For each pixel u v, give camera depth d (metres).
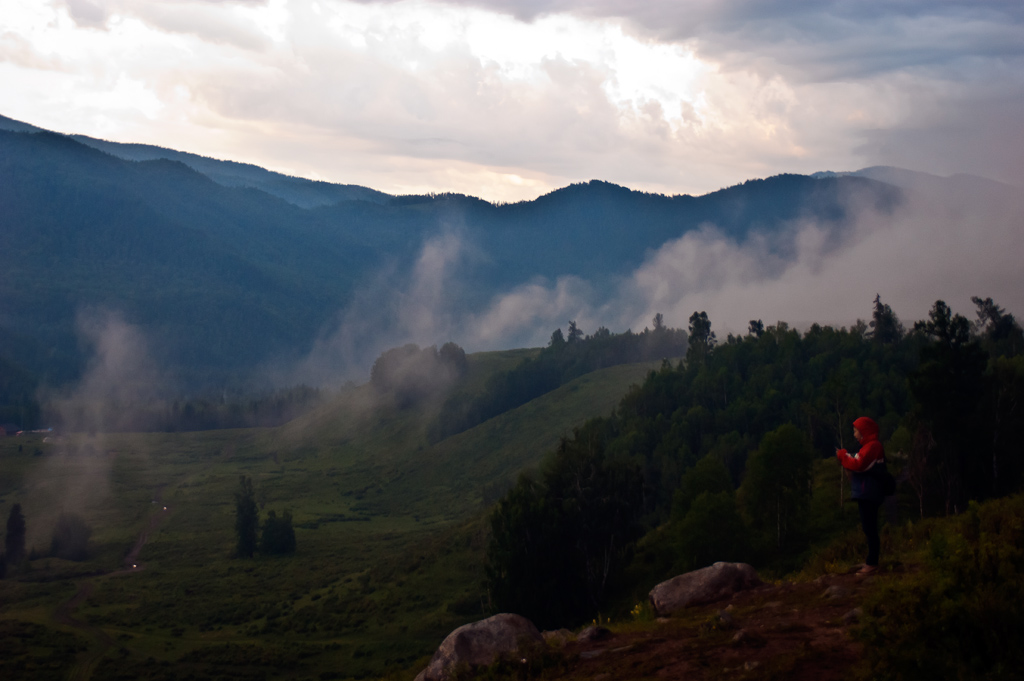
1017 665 6.57
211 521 181.75
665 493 98.12
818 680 7.71
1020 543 8.14
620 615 57.31
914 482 59.12
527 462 191.38
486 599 85.81
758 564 57.38
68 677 76.75
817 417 91.94
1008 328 131.00
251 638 89.75
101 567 136.38
